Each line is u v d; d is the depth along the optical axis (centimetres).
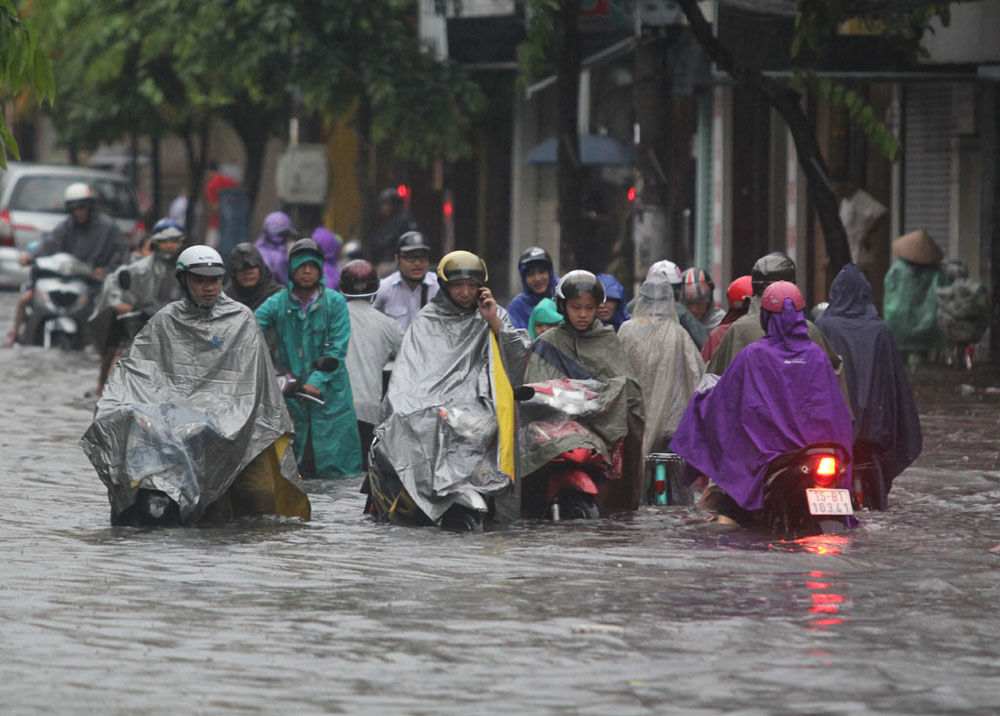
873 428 2862
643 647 1880
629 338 3003
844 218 6131
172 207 10588
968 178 6200
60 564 2369
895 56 5262
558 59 5544
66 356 5716
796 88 4672
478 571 2328
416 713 1617
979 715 1622
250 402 2822
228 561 2406
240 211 7269
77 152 9331
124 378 2842
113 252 6025
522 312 3384
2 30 2230
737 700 1667
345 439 3344
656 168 4894
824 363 2662
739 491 2645
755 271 2861
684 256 5519
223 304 2873
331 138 10006
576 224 5581
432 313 2877
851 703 1658
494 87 7544
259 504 2823
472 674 1762
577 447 2756
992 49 5253
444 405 2778
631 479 2894
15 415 4162
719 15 5053
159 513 2717
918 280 5516
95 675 1752
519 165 8675
